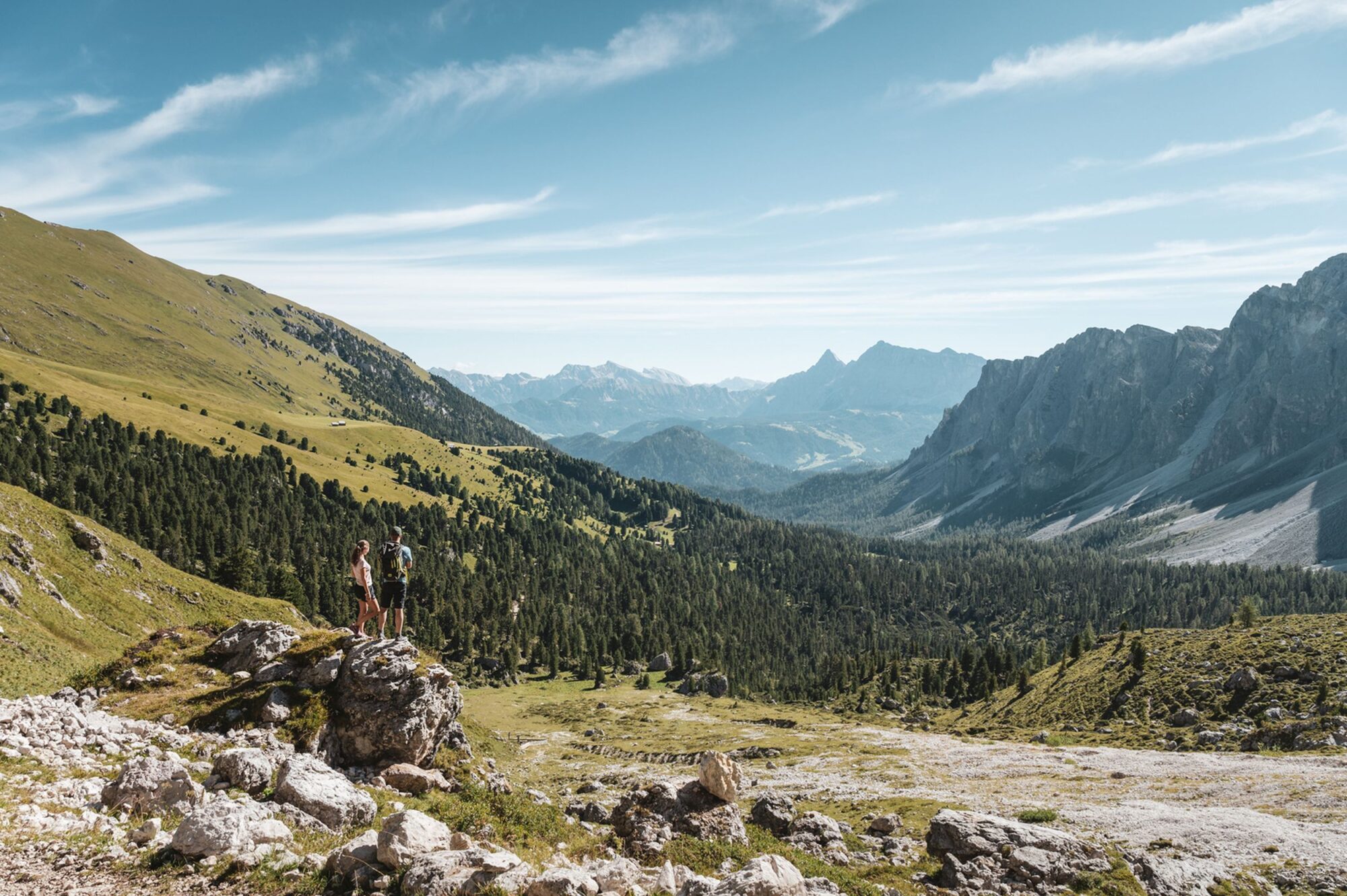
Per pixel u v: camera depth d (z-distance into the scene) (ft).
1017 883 119.55
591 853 81.82
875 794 281.33
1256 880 138.51
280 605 422.82
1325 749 312.91
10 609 261.03
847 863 130.00
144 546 642.63
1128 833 178.70
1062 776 291.79
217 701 101.86
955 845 130.11
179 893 50.52
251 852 56.29
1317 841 163.63
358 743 95.96
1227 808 208.64
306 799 69.36
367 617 108.88
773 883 61.41
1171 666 473.26
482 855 56.75
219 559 646.74
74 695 105.40
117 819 63.05
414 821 60.34
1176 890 125.90
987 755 364.17
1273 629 472.44
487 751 330.13
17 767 70.90
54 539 341.21
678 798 108.47
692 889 63.05
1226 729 376.68
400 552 107.65
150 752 83.92
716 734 514.27
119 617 322.96
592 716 608.60
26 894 48.08
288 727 95.66
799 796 290.76
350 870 54.90
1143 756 321.73
